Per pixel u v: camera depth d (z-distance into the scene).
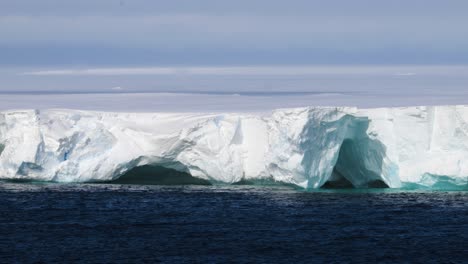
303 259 113.00
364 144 152.12
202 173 153.62
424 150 148.25
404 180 149.00
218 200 144.75
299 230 126.06
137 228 127.75
